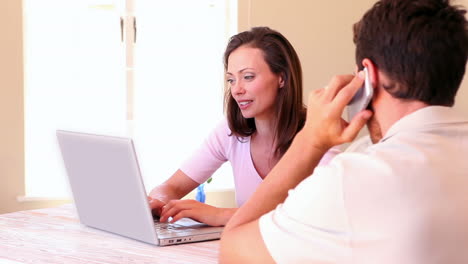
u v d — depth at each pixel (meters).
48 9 3.41
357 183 0.81
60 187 3.43
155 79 3.60
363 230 0.79
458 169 0.80
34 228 1.76
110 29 3.52
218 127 2.20
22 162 3.31
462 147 0.83
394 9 0.88
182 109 3.66
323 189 0.83
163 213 1.79
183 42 3.63
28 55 3.40
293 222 0.85
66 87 3.48
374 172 0.81
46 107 3.44
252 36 1.96
